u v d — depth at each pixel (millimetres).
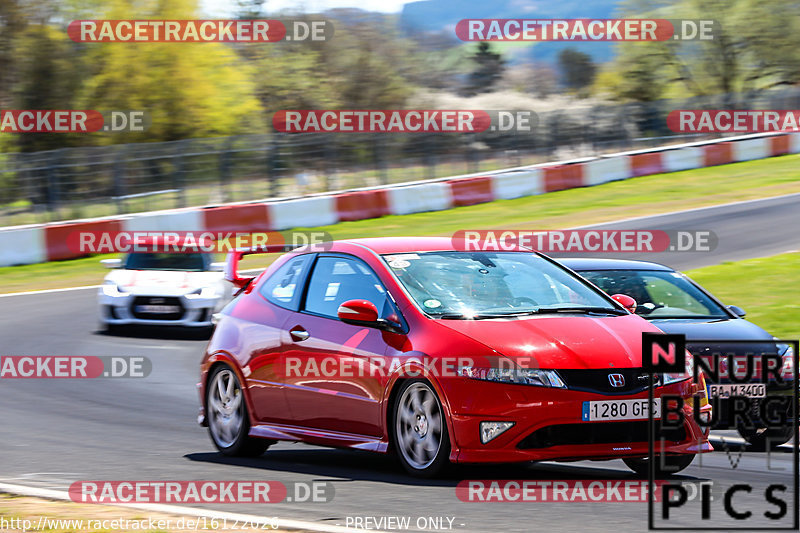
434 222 83938
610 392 19766
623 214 84375
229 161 85938
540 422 19422
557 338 20375
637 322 22031
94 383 36688
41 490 19234
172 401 33438
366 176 93688
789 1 161250
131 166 81938
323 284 23547
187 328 50844
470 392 19703
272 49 142500
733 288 50906
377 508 17750
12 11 106125
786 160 112562
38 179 78562
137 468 22516
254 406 24000
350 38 157125
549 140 107000
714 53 162750
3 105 106938
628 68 169125
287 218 81250
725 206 86062
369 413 21422
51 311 54656
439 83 196375
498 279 22875
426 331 20688
